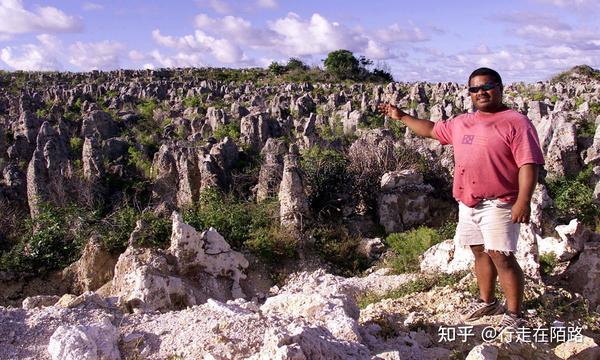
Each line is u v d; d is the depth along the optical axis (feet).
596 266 31.22
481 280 23.32
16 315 22.72
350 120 161.99
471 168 20.26
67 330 19.83
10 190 105.40
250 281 60.18
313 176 80.43
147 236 61.87
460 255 38.81
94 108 196.75
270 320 20.94
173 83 296.92
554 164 97.14
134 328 22.16
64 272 61.77
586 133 108.68
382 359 18.08
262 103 219.61
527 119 19.52
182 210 80.89
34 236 65.51
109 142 127.24
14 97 219.82
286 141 128.47
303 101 215.72
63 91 253.24
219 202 80.07
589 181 92.02
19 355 20.03
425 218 79.25
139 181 108.37
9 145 132.05
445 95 231.09
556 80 297.53
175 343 20.40
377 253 69.36
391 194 78.69
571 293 28.22
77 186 98.94
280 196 73.05
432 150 92.84
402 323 24.52
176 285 42.86
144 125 173.47
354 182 82.17
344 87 298.35
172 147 107.65
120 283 47.75
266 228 69.46
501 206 20.30
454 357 20.61
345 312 22.21
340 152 99.30
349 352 17.92
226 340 19.70
